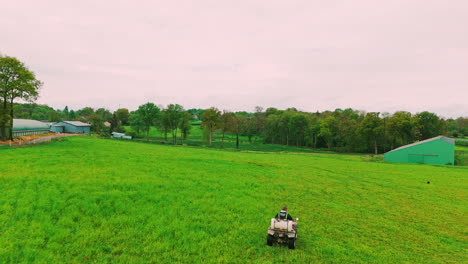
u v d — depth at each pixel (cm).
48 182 2020
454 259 1270
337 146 13188
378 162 5891
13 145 4591
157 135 15850
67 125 11250
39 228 1312
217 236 1380
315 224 1650
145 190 2053
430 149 6406
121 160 3300
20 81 4884
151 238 1302
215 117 10788
